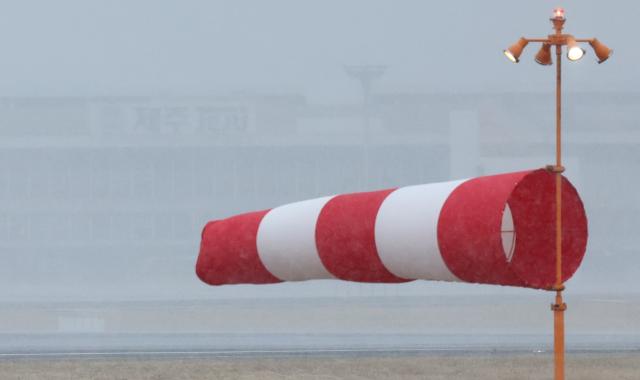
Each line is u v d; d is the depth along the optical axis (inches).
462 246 2950.3
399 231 3176.7
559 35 2945.4
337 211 3395.7
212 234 3754.9
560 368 2997.0
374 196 3353.8
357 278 3484.3
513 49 2898.6
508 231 3250.5
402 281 3476.9
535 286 3004.4
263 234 3587.6
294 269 3597.4
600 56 2908.5
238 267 3725.4
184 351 6008.9
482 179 3026.6
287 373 4180.6
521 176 2861.7
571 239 3280.0
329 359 4822.8
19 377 4065.0
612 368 4355.3
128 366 4456.2
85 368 4397.1
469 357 4955.7
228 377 4035.4
